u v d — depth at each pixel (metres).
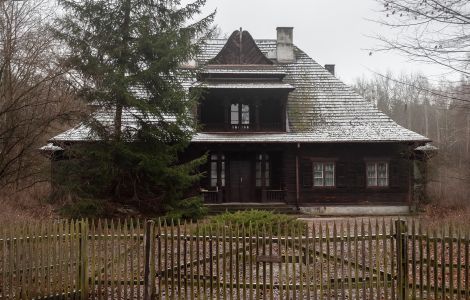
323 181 27.88
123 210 18.44
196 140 26.06
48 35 19.81
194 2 18.89
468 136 32.34
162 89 18.53
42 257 9.38
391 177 28.00
